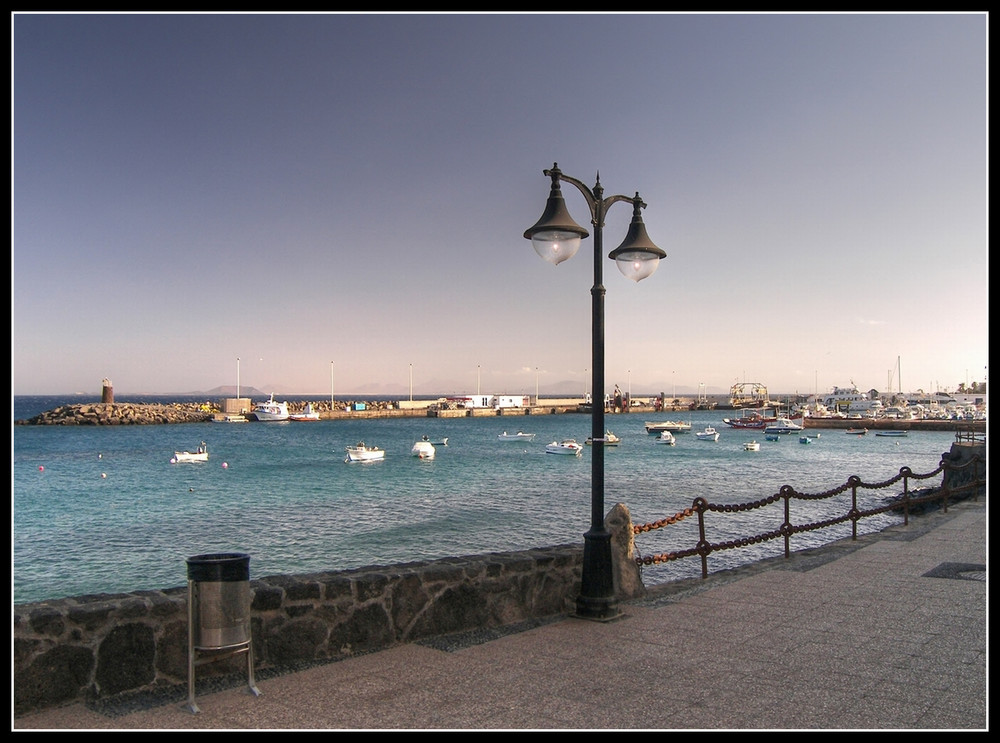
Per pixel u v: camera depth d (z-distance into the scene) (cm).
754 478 5594
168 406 17575
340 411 18125
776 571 1098
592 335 855
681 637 731
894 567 1120
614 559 920
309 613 648
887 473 6072
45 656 522
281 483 5194
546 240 849
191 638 529
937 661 649
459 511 3647
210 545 2767
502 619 786
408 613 711
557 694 564
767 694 565
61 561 2506
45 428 13812
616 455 8406
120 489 4862
